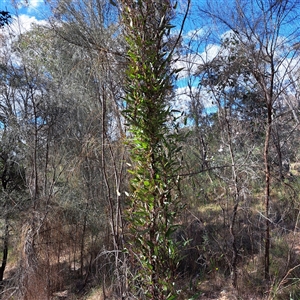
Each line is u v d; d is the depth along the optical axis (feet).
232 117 19.34
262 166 17.79
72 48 17.33
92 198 22.04
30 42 20.85
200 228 19.10
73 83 18.71
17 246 22.27
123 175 17.03
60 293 21.90
